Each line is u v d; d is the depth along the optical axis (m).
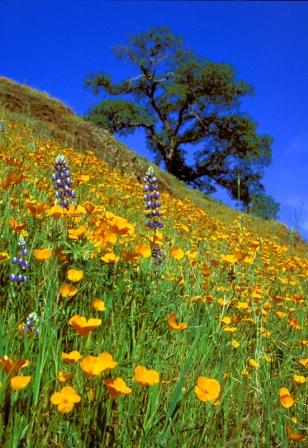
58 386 2.07
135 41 46.41
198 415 2.41
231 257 3.88
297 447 2.59
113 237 2.77
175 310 3.29
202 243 6.45
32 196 4.40
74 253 2.83
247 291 4.17
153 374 1.82
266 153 46.25
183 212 9.34
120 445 2.01
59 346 2.26
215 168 47.97
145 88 48.12
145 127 47.00
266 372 3.07
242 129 46.59
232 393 2.78
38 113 19.30
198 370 2.68
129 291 3.05
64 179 3.62
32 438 1.81
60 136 16.66
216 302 3.63
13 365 1.74
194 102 47.12
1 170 5.48
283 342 3.67
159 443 2.05
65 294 2.34
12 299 2.58
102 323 2.58
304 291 5.67
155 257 3.83
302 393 3.07
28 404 1.86
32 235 3.28
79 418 1.94
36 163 7.22
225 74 44.81
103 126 44.12
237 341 3.43
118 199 7.92
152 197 4.46
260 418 2.70
